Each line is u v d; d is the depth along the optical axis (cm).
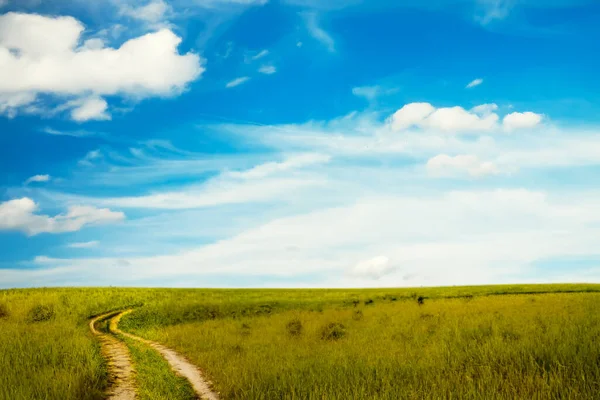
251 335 2533
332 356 1548
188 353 2014
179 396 1262
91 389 1225
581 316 2067
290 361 1530
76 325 3353
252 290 8006
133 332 3203
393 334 2141
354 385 1153
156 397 1231
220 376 1422
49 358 1592
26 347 1788
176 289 7612
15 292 5844
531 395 984
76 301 4769
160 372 1574
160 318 3997
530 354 1195
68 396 1114
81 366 1418
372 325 2652
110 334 2952
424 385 1126
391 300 5197
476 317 2472
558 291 5534
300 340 2188
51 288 6612
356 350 1684
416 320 2688
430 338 1864
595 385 977
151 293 6188
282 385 1225
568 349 1209
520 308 3088
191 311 4381
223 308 4581
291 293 7031
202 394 1298
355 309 4041
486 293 5581
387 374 1245
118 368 1623
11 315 3838
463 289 6669
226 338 2394
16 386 1201
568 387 966
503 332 1698
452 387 1078
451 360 1327
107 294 5656
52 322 3484
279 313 4269
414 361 1358
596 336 1372
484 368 1184
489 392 1001
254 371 1394
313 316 3606
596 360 1126
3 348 1747
